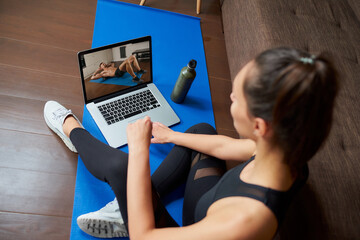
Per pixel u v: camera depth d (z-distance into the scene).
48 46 1.78
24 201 1.31
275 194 0.67
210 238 0.66
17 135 1.46
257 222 0.65
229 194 0.74
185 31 2.12
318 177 1.20
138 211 0.83
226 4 2.14
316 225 1.11
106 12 2.03
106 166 1.14
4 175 1.35
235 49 1.93
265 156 0.67
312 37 1.68
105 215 1.17
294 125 0.57
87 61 1.36
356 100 1.48
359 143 1.33
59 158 1.45
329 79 0.54
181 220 1.36
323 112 0.56
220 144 1.17
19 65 1.67
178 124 1.65
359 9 1.92
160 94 1.66
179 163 1.28
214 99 1.85
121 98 1.57
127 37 1.95
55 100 1.61
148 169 0.92
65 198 1.36
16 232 1.25
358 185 1.21
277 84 0.55
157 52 1.94
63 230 1.29
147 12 2.12
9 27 1.78
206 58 2.04
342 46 1.70
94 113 1.50
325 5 1.88
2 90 1.57
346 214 1.14
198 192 1.13
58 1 1.98
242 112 0.65
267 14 1.69
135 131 0.97
